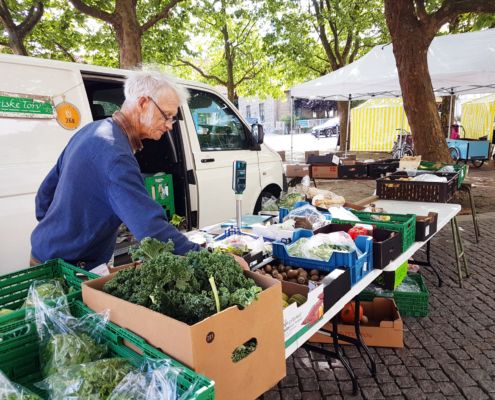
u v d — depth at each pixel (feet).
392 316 10.19
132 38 21.22
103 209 5.54
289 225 8.39
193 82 13.29
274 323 3.97
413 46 21.62
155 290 3.71
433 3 31.12
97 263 6.32
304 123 130.52
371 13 44.19
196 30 37.83
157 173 12.97
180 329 3.16
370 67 28.12
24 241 8.29
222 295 3.65
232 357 3.51
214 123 13.96
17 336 3.72
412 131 22.98
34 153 8.44
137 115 5.87
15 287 5.15
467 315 11.10
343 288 6.29
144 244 4.48
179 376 2.95
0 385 2.98
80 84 9.48
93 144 5.35
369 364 9.02
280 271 6.95
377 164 23.22
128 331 3.62
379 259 7.37
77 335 3.78
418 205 12.33
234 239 7.45
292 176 24.86
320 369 8.95
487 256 15.66
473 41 25.22
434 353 9.36
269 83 53.47
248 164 14.93
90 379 3.16
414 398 7.91
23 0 25.13
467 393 8.02
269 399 8.01
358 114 64.44
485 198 26.22
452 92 32.65
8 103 8.10
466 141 40.14
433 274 14.03
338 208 9.71
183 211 12.96
